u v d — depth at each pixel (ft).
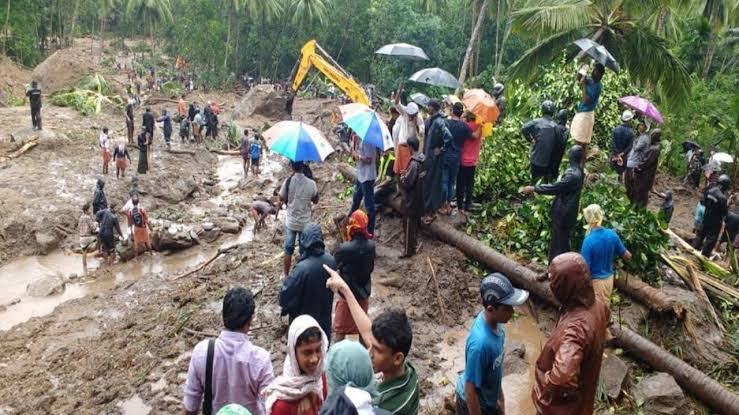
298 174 27.14
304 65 68.03
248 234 49.52
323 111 100.17
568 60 61.52
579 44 28.19
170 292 32.48
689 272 28.55
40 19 156.04
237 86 157.38
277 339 25.18
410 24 144.87
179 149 73.36
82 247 43.68
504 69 126.31
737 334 24.98
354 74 166.40
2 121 71.46
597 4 58.39
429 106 29.35
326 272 17.94
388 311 11.39
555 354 12.05
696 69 97.04
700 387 21.03
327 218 36.63
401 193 29.53
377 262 30.22
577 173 24.36
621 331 23.63
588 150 44.45
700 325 25.41
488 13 119.96
